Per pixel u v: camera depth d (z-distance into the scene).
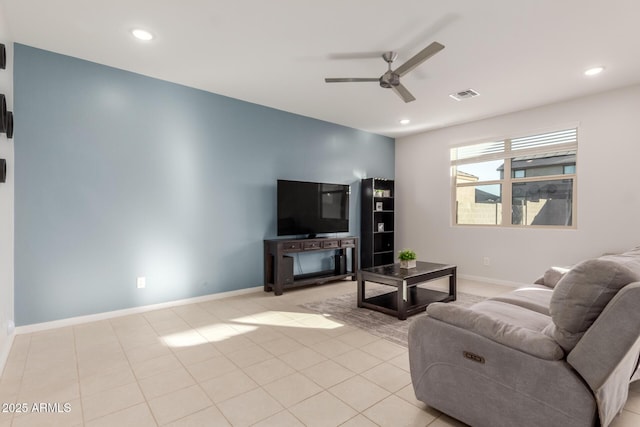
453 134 5.60
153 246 3.71
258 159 4.59
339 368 2.38
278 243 4.36
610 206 4.02
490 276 5.13
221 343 2.80
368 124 5.54
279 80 3.75
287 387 2.12
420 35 2.79
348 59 3.24
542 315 2.07
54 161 3.12
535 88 3.93
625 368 1.57
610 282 1.33
